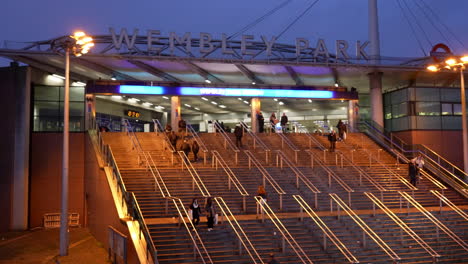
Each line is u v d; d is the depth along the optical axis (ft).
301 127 133.80
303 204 67.51
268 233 55.67
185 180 72.69
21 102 96.02
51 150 99.55
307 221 59.47
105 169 70.54
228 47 99.50
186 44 97.60
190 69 107.14
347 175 80.23
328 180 77.36
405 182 76.59
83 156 99.91
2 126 95.81
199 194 68.03
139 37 96.22
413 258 53.57
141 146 90.22
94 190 80.64
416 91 107.55
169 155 85.51
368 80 120.78
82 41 63.98
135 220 55.16
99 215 73.56
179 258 48.73
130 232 51.62
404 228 57.72
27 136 96.12
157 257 48.39
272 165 82.99
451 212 67.31
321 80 122.01
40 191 97.71
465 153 84.17
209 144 94.38
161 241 51.75
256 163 83.61
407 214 64.64
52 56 90.89
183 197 66.44
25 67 96.78
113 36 94.07
